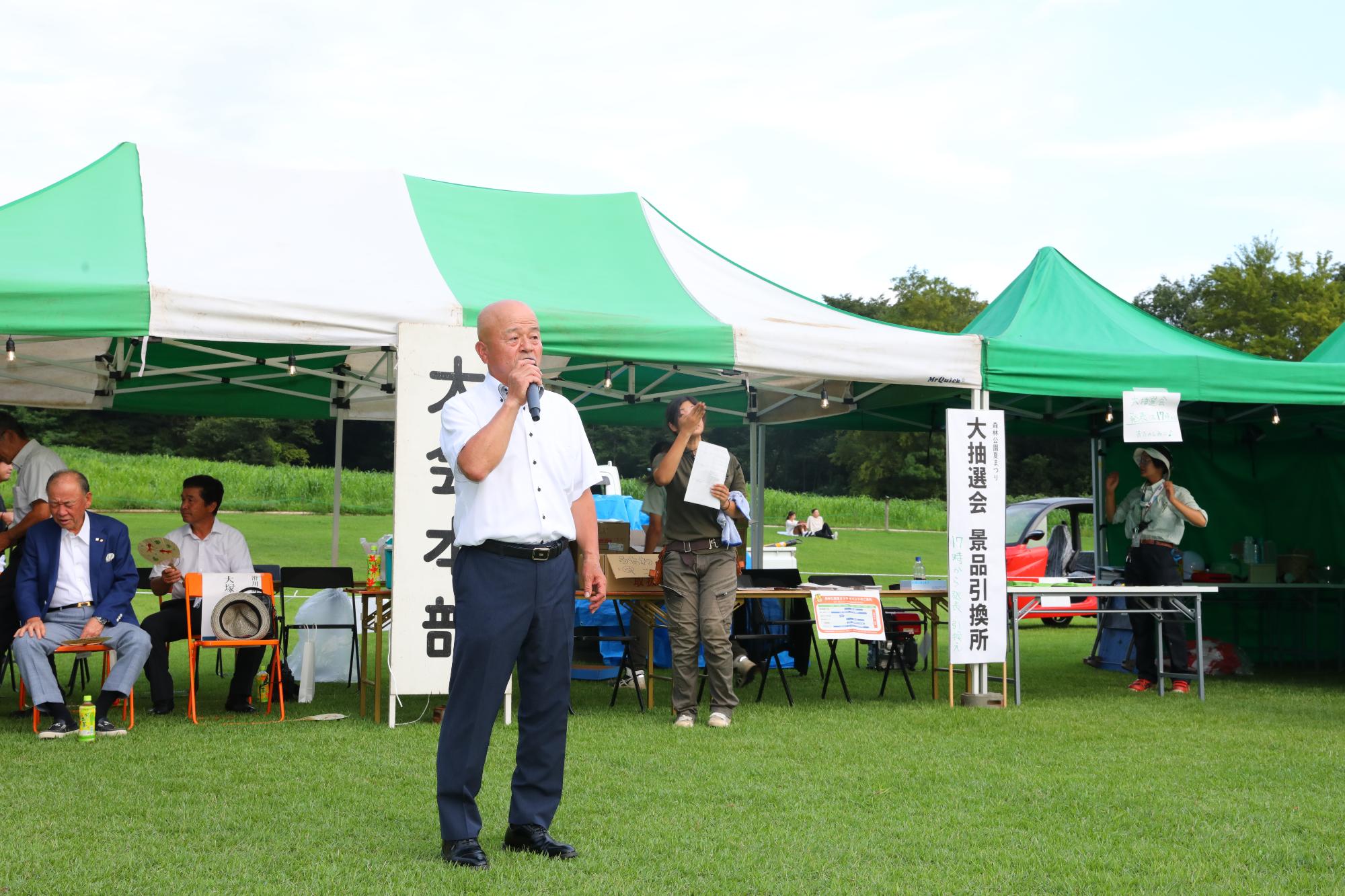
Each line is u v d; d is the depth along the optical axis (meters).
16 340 8.26
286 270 6.47
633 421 12.09
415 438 6.24
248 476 32.34
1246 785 5.02
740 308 7.45
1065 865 3.72
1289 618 11.45
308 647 7.53
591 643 9.26
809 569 22.33
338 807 4.37
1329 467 11.64
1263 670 10.85
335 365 9.70
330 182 7.82
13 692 7.74
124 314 5.80
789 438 49.25
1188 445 11.44
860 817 4.36
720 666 6.64
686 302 7.32
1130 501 9.04
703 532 6.64
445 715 3.60
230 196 7.36
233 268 6.36
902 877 3.56
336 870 3.50
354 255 6.88
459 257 7.19
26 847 3.74
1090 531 18.42
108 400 10.48
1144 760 5.59
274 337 6.05
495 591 3.54
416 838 3.90
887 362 7.29
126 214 6.79
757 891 3.39
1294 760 5.62
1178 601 8.46
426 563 6.26
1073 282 9.07
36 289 5.66
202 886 3.33
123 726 6.27
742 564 7.59
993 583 7.56
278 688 6.68
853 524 35.88
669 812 4.39
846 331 7.19
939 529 36.22
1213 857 3.85
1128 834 4.15
